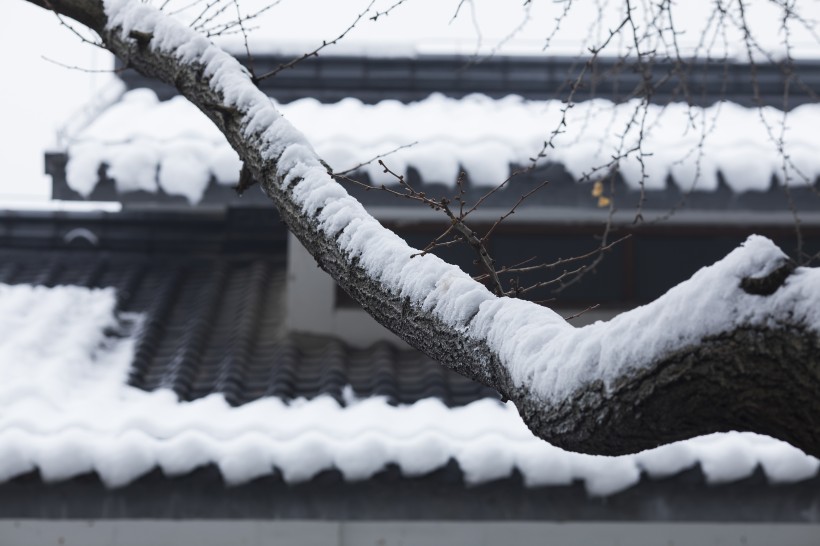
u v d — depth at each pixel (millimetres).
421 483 4996
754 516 5078
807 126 7105
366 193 6223
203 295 7320
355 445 5008
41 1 3389
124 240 7922
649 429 1972
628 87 7668
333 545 5656
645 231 6695
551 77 7734
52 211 7879
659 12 3762
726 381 1849
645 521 5066
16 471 4867
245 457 4949
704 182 6156
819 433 1788
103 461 4906
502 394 2254
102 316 6820
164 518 5004
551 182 6164
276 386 5934
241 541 5641
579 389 2027
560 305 6676
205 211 8047
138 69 3279
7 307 6785
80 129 6531
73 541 5605
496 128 6754
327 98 7660
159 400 5742
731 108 7496
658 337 1928
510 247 6691
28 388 5480
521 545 5688
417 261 2453
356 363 6434
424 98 7703
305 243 2660
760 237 1896
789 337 1784
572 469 4977
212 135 6570
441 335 2344
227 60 3037
